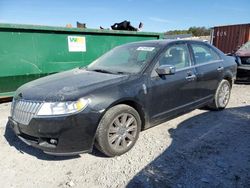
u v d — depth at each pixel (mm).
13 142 3963
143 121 3809
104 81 3488
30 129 3111
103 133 3248
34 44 6035
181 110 4391
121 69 3994
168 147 3738
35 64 6145
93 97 3152
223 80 5441
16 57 5805
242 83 9227
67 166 3273
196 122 4785
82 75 3893
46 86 3451
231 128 4473
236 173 3047
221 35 15328
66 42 6594
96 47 7262
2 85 5793
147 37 8523
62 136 3010
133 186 2834
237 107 5797
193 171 3098
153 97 3805
